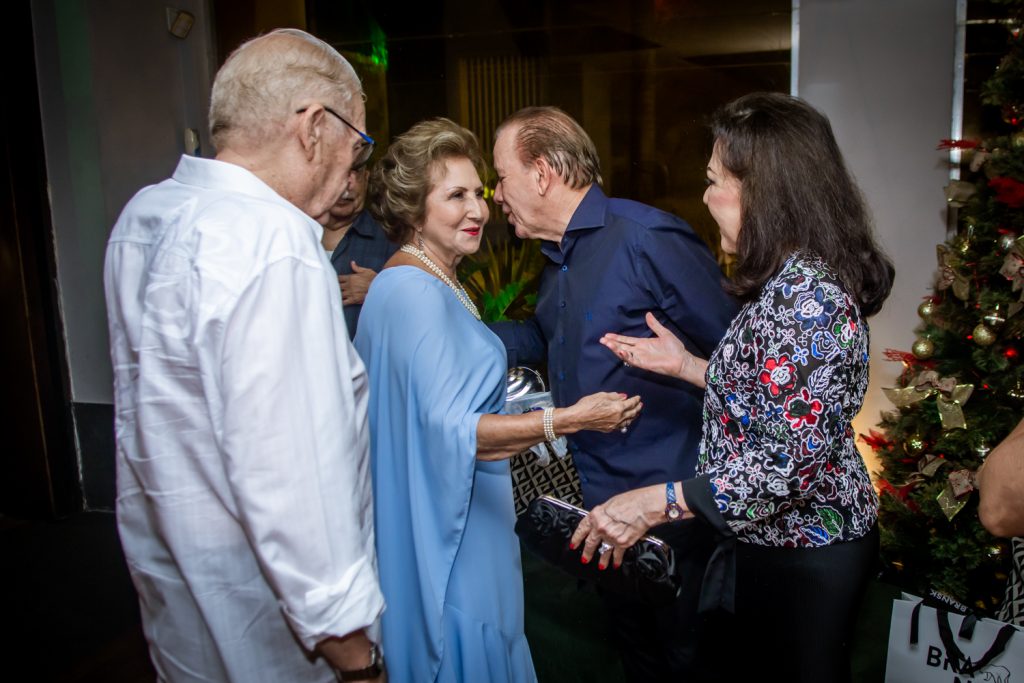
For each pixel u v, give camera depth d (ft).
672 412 5.95
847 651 4.65
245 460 3.21
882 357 10.91
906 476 8.80
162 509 3.50
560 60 12.01
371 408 5.12
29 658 8.61
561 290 6.31
